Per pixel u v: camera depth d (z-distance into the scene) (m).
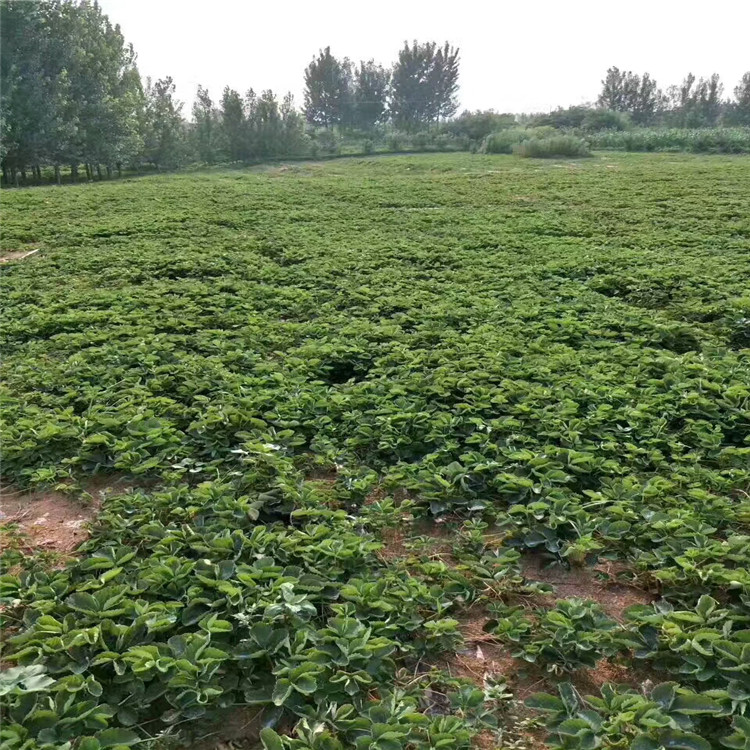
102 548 4.29
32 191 24.23
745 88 67.69
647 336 8.08
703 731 3.15
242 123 47.47
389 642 3.47
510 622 3.72
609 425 5.88
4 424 5.84
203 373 6.97
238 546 4.22
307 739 3.01
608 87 77.50
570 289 10.13
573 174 27.75
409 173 32.56
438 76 76.56
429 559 4.34
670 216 16.84
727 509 4.61
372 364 7.39
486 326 8.27
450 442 5.49
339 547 4.16
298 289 10.27
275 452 5.41
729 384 6.48
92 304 9.61
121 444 5.40
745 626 3.68
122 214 18.25
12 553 4.36
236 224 16.61
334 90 75.25
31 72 31.20
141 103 40.50
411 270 11.64
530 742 3.17
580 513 4.52
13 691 3.11
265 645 3.44
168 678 3.34
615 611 3.99
